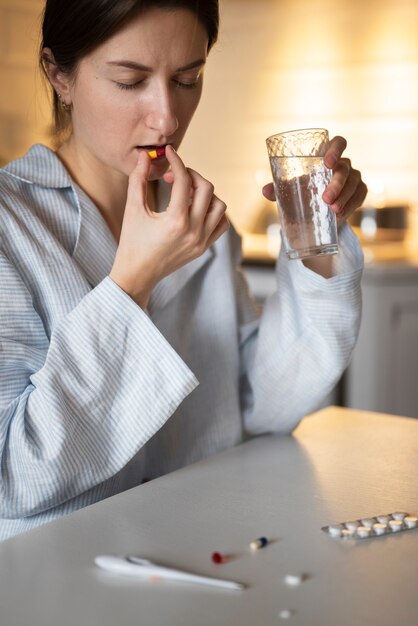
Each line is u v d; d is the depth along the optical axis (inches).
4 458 37.8
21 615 26.8
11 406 38.3
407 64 120.9
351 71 125.2
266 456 43.6
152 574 29.2
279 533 33.2
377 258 104.0
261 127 133.6
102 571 29.8
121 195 47.3
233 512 35.4
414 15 119.3
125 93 40.1
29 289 41.0
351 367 101.6
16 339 39.5
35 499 37.7
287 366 47.8
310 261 45.9
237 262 53.7
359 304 46.7
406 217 115.2
